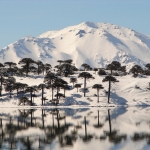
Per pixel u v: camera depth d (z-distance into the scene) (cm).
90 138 18138
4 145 16500
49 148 15888
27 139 17900
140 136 18512
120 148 15750
